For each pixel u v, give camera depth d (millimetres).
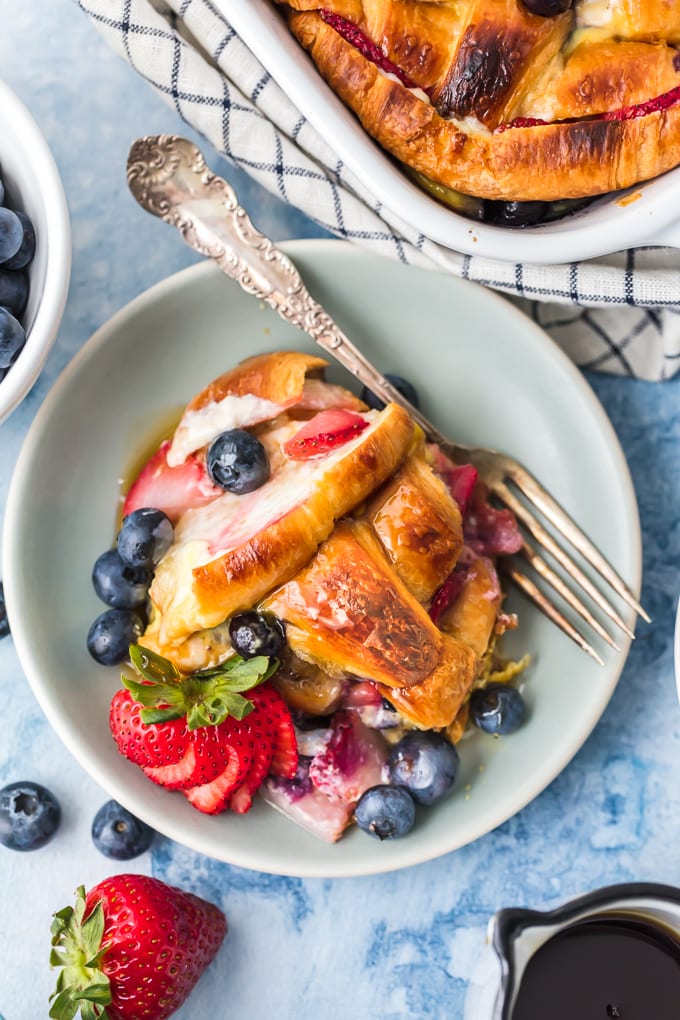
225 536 669
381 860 677
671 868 711
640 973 676
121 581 682
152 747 668
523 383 703
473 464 701
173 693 660
